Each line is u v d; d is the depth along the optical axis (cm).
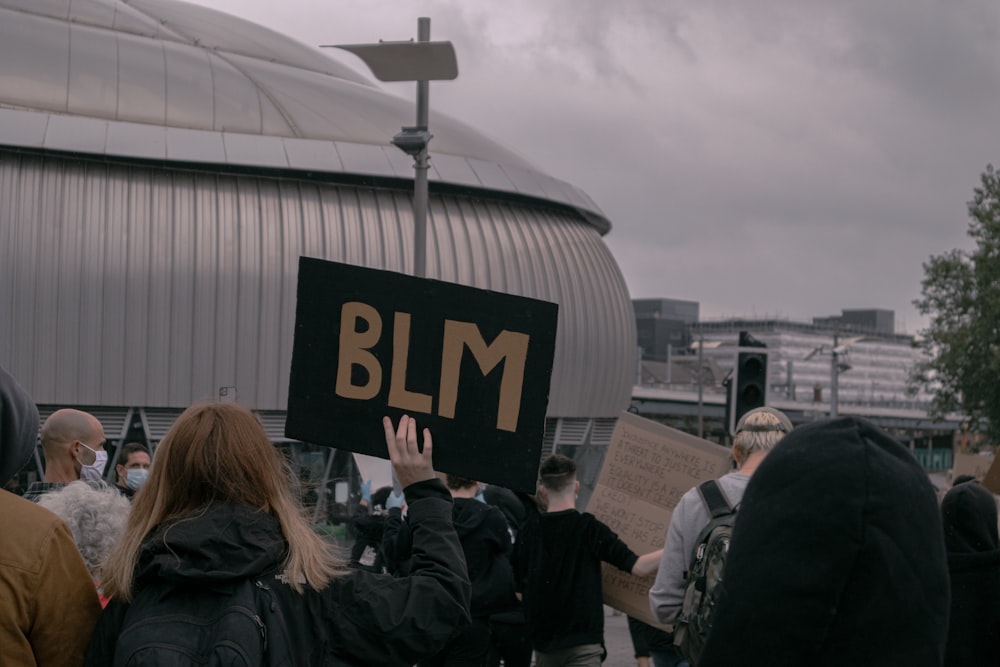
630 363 5612
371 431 362
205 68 4644
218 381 4259
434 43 1498
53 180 4141
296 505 325
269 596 301
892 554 222
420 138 1664
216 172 4372
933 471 11569
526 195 4959
